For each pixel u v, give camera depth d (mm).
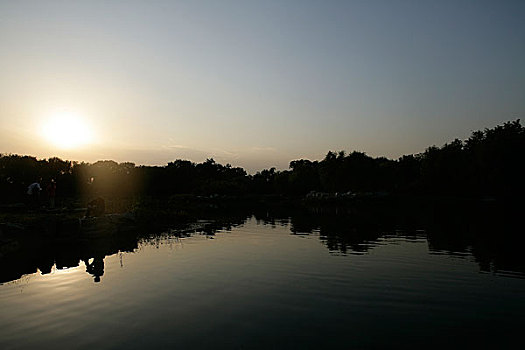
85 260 16797
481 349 7836
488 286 12273
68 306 10430
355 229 28219
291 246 20219
